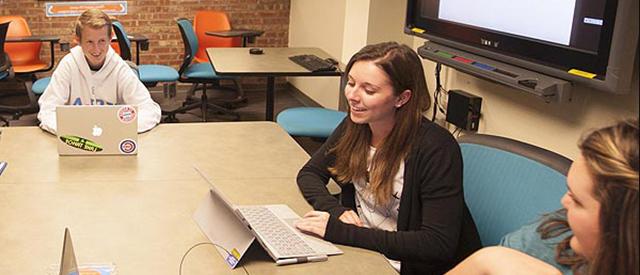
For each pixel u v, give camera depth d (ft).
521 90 9.14
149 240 5.13
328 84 17.53
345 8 15.72
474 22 9.97
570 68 8.02
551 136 9.27
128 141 7.07
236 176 6.69
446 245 5.31
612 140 2.53
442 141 5.65
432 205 5.50
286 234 5.23
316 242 5.21
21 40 15.19
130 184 6.28
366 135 6.17
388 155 5.83
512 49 9.11
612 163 2.46
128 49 15.40
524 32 8.86
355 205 6.43
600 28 7.45
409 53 5.72
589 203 2.57
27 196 5.85
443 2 10.73
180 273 4.65
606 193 2.45
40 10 18.30
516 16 9.00
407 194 5.70
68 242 4.12
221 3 19.75
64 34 18.75
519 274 3.57
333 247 5.18
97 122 6.95
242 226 5.02
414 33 11.59
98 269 4.63
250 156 7.37
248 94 20.22
